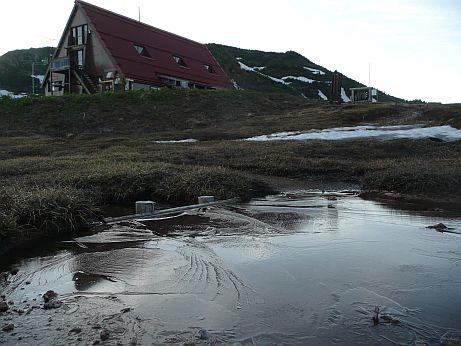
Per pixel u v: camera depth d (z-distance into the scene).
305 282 4.93
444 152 17.30
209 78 48.00
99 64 38.78
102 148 21.72
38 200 8.03
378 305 4.29
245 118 33.22
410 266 5.47
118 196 11.12
